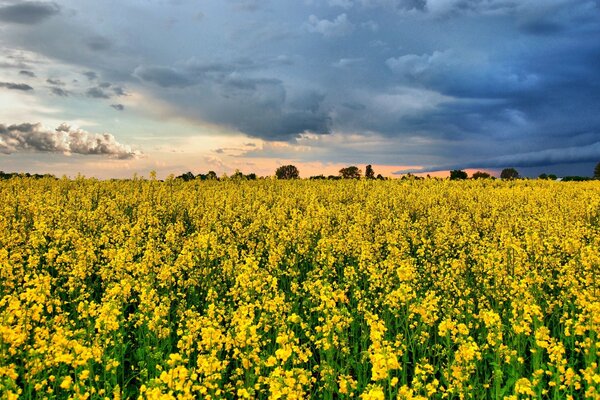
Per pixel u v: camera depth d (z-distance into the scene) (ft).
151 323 28.40
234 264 43.14
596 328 24.99
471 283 41.14
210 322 25.99
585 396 22.07
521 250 40.88
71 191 84.28
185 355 27.25
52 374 24.52
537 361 25.99
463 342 23.84
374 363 19.40
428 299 29.66
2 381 19.98
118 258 39.01
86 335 25.46
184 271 45.06
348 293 40.16
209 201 75.56
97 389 24.21
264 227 62.13
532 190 105.81
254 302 31.48
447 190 102.37
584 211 75.61
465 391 23.02
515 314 27.68
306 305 35.09
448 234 56.34
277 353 19.51
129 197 78.28
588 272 37.06
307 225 54.24
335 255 49.19
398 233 54.60
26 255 45.37
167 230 59.16
